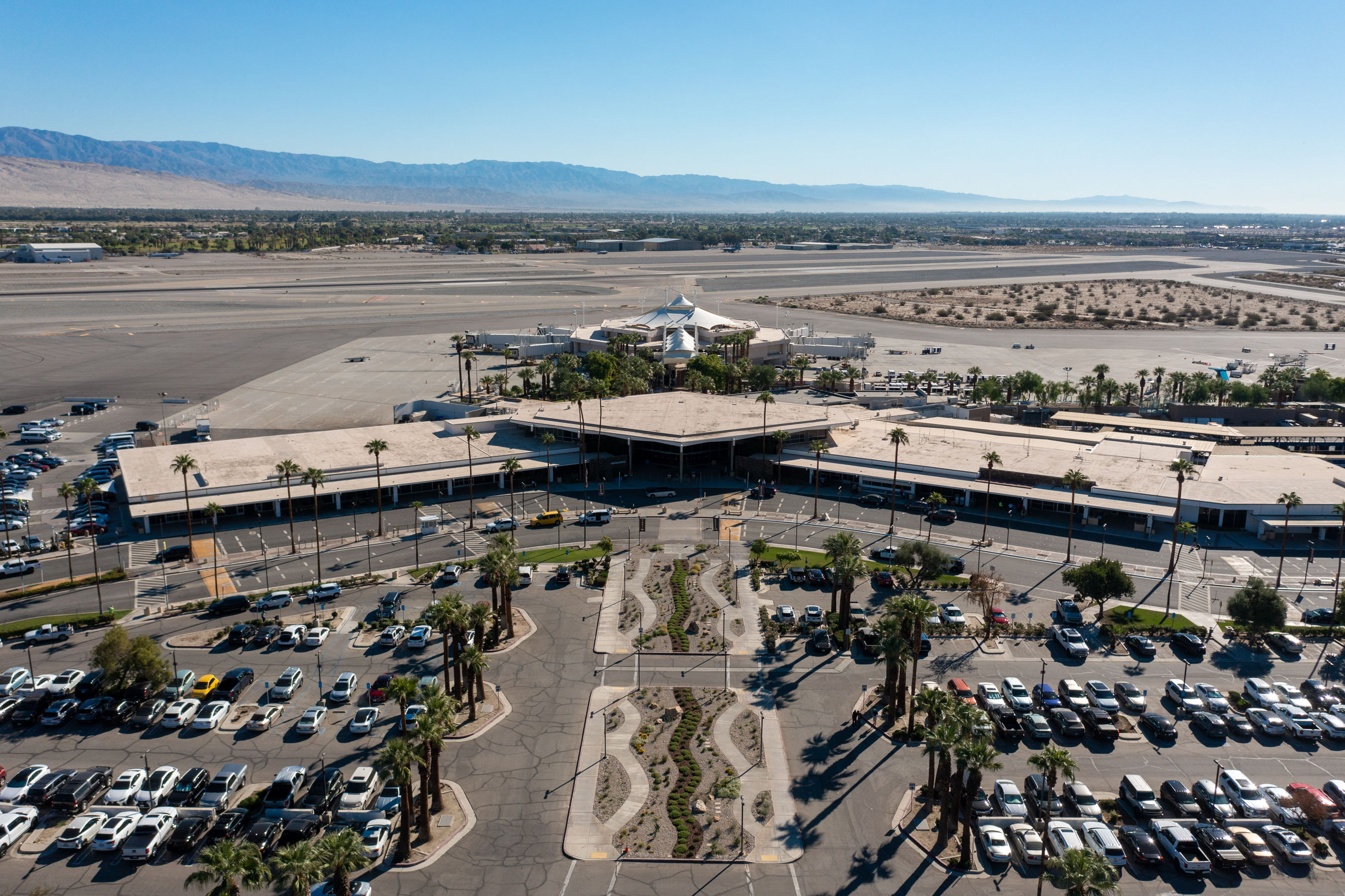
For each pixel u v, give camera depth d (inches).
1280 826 3068.4
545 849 2955.2
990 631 4495.6
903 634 3681.1
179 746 3506.4
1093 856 2593.5
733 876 2844.5
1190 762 3486.7
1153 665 4222.4
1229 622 4667.8
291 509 5821.9
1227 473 6599.4
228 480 6225.4
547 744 3543.3
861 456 6978.4
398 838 3026.6
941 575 5196.9
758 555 5457.7
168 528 5920.3
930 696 3267.7
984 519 6200.8
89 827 2994.6
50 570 5216.5
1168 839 2972.4
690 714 3735.2
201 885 2792.8
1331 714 3762.3
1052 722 3730.3
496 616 4328.3
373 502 6461.6
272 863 2854.3
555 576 5068.9
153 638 4372.5
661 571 5246.1
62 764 3388.3
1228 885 2847.0
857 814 3142.2
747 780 3312.0
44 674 4023.1
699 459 7367.1
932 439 7431.1
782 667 4158.5
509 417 7682.1
